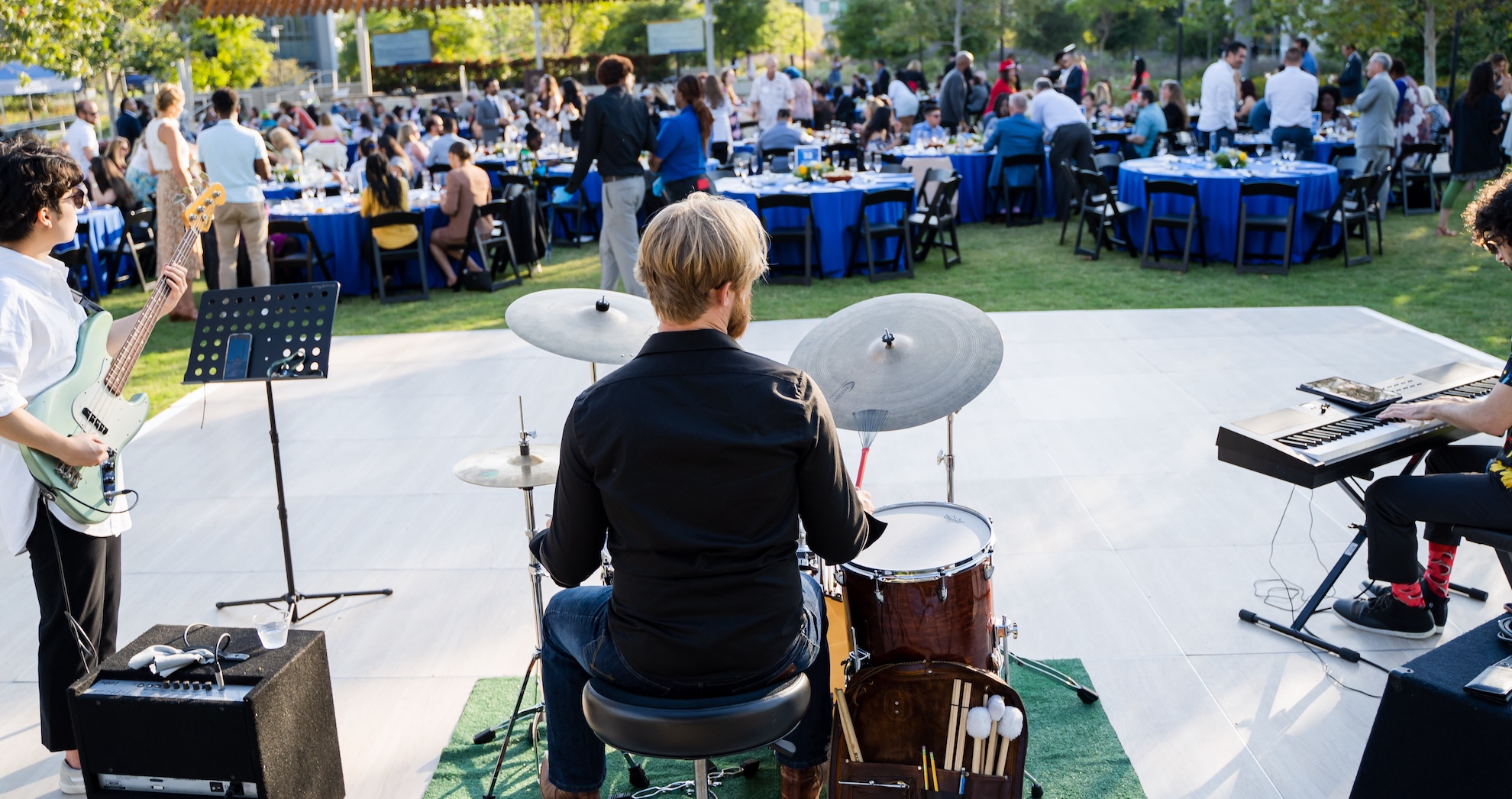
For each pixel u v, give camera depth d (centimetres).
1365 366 584
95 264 878
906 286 825
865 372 259
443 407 577
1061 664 321
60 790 280
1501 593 352
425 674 329
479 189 852
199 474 493
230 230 753
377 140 1276
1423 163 1026
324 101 2838
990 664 246
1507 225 272
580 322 282
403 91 2942
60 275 253
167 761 232
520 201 909
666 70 2997
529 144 1181
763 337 692
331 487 474
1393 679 229
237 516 448
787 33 3997
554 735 231
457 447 518
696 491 182
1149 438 495
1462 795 222
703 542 184
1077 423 517
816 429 187
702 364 184
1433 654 235
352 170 1050
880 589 226
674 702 192
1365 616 331
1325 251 866
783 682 198
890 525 251
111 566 275
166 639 252
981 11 3519
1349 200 858
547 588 380
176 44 1645
